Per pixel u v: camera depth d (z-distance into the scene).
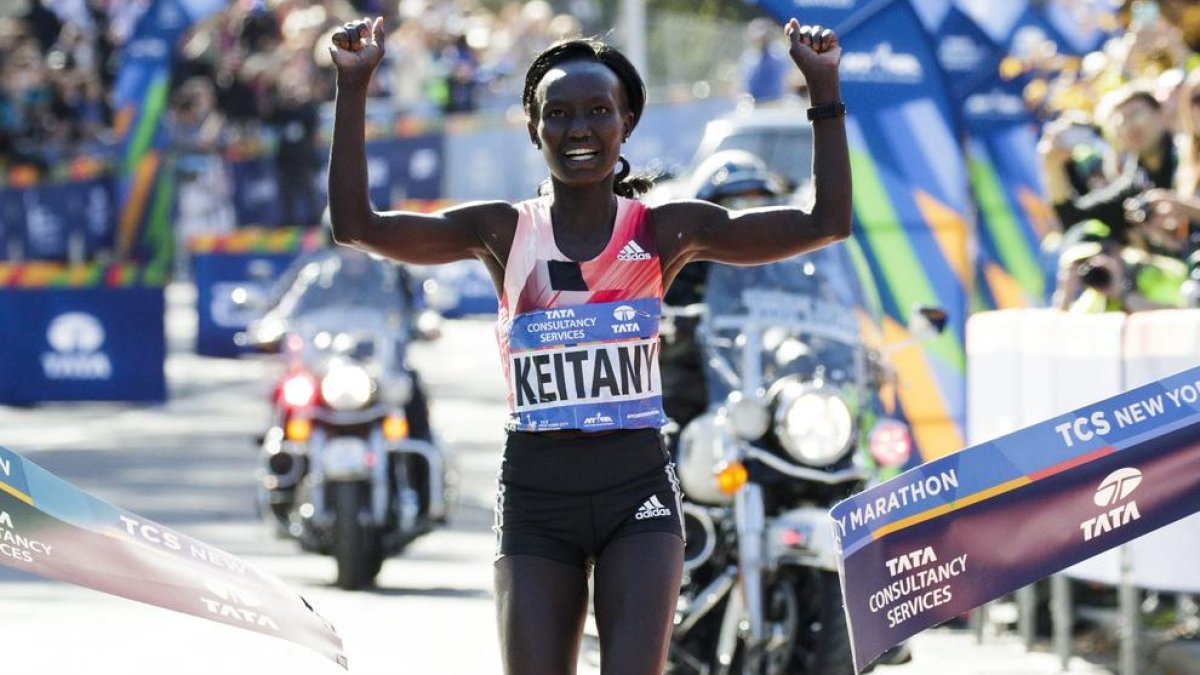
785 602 21.52
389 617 27.66
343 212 15.15
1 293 53.88
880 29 30.77
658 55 81.94
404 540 30.03
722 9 81.19
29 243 64.69
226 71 68.56
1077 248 26.95
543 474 15.26
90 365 54.09
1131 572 23.53
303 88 67.25
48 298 54.03
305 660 24.62
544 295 15.30
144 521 15.04
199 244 64.06
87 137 69.81
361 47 15.18
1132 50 33.75
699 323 22.47
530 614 14.95
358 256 31.16
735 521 21.38
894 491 16.03
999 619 28.20
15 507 14.57
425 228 15.36
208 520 35.66
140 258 63.09
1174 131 28.75
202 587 15.08
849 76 30.86
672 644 21.98
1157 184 28.81
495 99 72.56
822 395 21.06
